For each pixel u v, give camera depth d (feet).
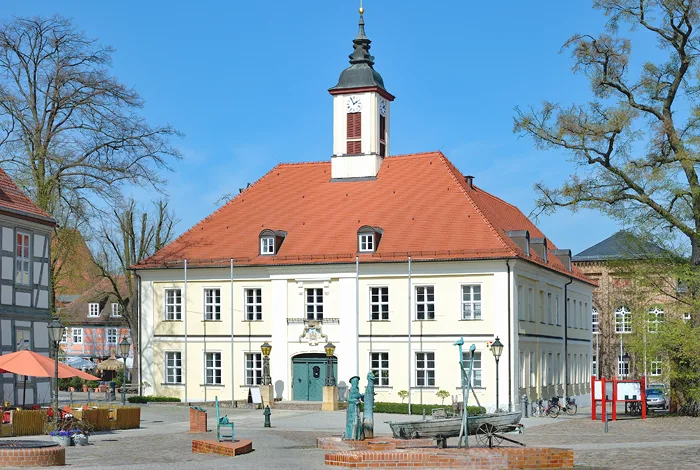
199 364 206.08
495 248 185.68
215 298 206.80
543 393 206.18
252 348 202.08
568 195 163.53
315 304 198.59
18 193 157.48
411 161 213.25
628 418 162.40
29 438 114.52
